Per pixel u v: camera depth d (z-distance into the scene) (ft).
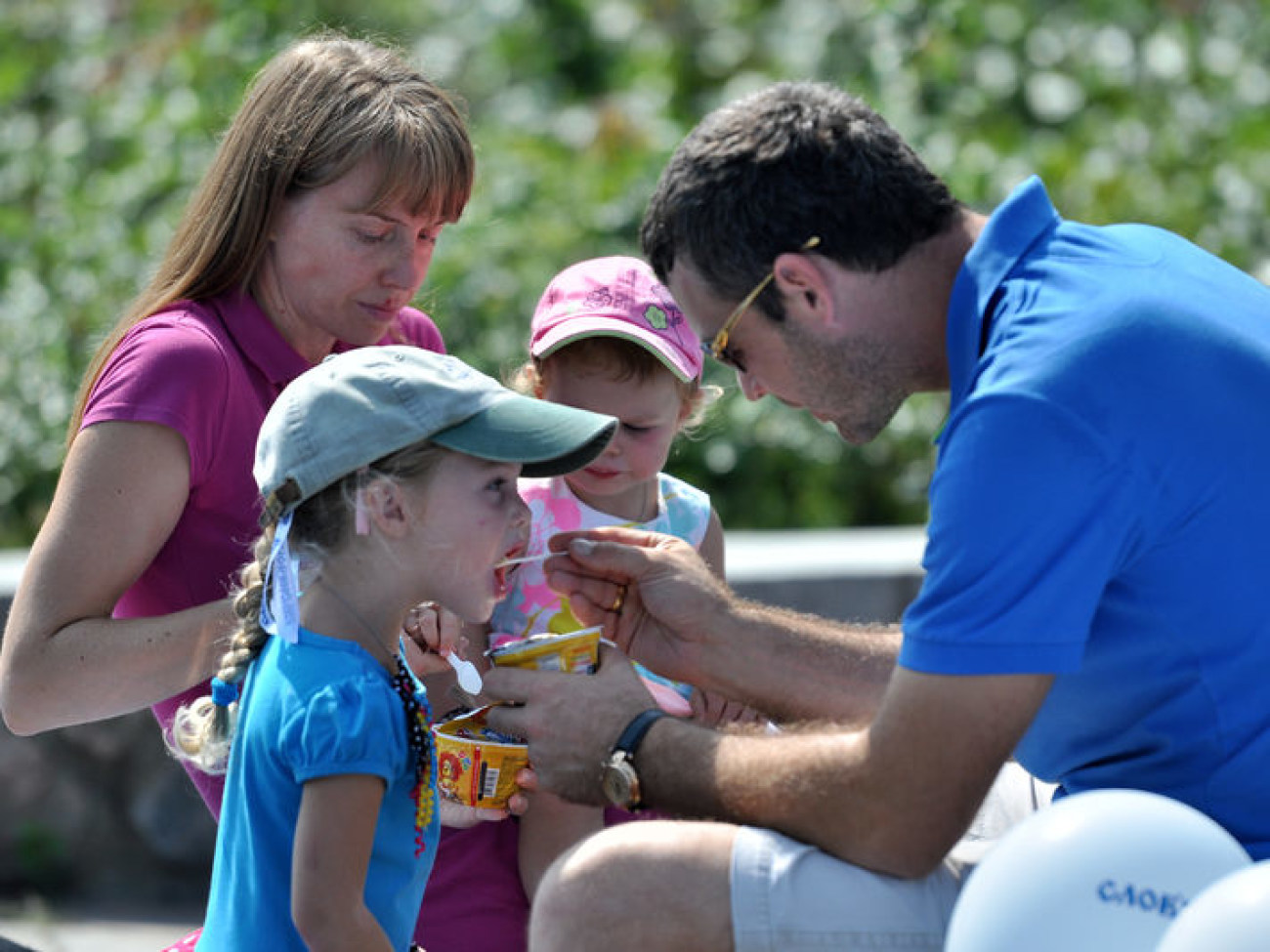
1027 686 32.24
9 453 84.48
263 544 36.52
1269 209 94.48
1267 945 27.09
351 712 34.32
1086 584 32.17
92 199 94.84
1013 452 31.99
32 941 61.87
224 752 37.96
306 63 41.29
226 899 36.24
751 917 34.35
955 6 102.58
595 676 38.58
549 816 42.27
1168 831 30.60
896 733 32.99
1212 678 33.24
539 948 36.01
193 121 96.78
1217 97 102.53
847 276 35.60
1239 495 32.48
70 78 105.70
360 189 40.16
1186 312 33.30
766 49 108.37
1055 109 101.14
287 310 41.78
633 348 43.70
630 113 102.37
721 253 36.27
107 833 67.41
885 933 34.22
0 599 64.03
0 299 90.48
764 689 41.55
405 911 36.58
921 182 35.81
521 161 94.84
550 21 111.04
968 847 38.34
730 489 84.38
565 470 38.09
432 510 35.86
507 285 85.35
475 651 43.98
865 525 85.66
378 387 35.86
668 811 37.04
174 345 39.70
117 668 38.60
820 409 37.78
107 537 39.01
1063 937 30.17
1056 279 34.09
